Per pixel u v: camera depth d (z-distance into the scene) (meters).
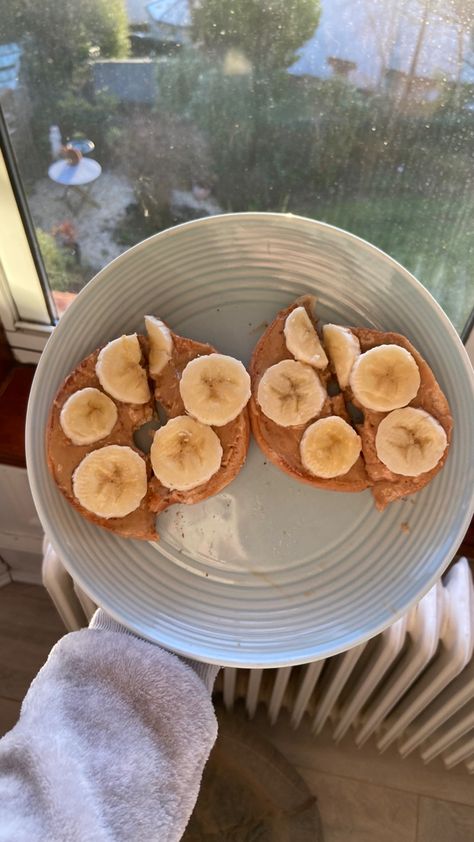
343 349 0.32
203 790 0.59
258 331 0.34
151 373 0.33
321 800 0.61
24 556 0.66
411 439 0.31
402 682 0.47
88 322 0.33
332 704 0.53
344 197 0.40
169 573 0.33
